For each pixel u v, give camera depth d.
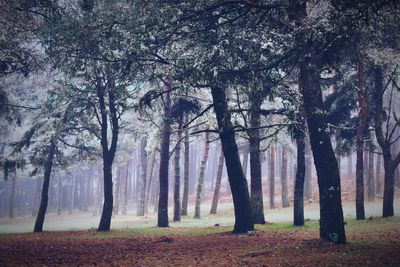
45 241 16.50
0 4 13.43
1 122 26.30
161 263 10.45
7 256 11.94
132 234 19.39
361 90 22.17
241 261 10.13
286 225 20.62
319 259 9.80
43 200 23.50
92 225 35.91
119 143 40.41
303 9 12.81
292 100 14.92
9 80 22.94
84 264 10.49
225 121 16.56
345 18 10.77
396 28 13.20
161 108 25.31
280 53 12.97
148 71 15.81
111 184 22.39
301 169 21.14
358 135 22.97
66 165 25.19
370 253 10.20
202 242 14.84
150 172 46.88
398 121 23.08
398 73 22.28
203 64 12.20
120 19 13.05
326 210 12.19
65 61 14.80
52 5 14.79
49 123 21.44
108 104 22.39
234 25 13.50
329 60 13.34
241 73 12.77
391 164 23.44
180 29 13.61
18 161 22.75
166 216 24.48
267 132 25.45
